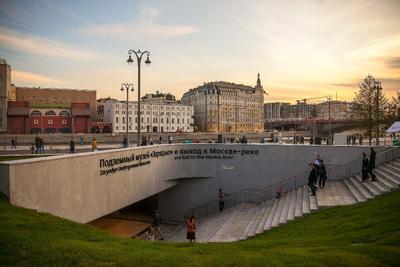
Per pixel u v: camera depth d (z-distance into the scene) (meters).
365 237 11.30
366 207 16.20
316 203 20.11
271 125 149.12
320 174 24.59
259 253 10.07
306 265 8.62
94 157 19.97
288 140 55.84
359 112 43.50
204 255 9.67
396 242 10.22
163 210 33.81
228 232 21.73
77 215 18.28
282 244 11.79
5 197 13.38
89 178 19.47
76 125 94.19
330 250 9.95
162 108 122.31
